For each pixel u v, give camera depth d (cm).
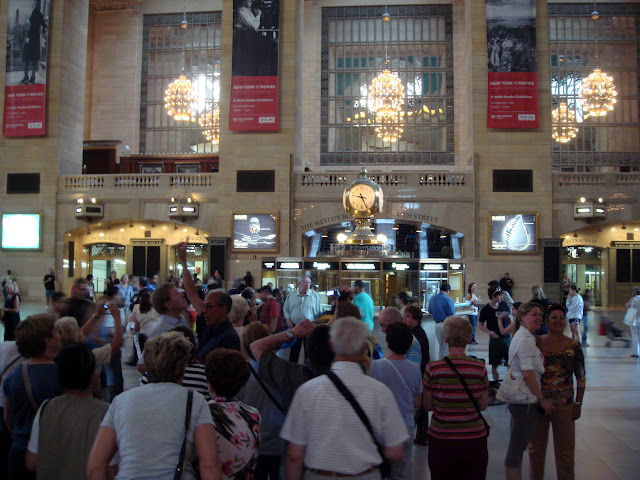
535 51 2555
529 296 2503
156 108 4128
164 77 4134
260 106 2597
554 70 4016
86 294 712
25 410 414
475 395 452
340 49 4106
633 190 2547
